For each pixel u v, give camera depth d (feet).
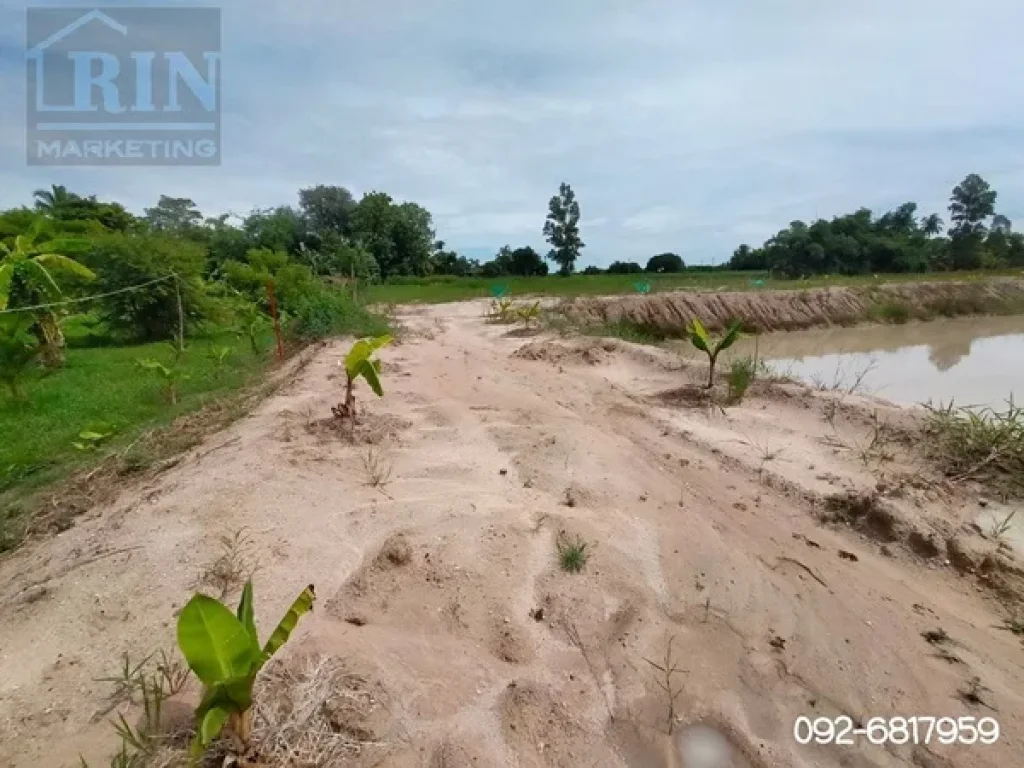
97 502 16.35
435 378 27.89
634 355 31.71
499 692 8.99
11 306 35.32
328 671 8.77
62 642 9.69
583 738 8.41
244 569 11.40
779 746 8.42
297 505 14.05
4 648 9.64
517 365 31.17
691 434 19.81
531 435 19.47
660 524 13.99
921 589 12.07
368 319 44.29
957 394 34.63
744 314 74.28
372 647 9.54
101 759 7.56
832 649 10.18
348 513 13.80
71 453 21.29
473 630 10.22
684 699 9.12
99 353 44.19
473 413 21.97
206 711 6.58
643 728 8.63
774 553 13.03
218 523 13.10
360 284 82.94
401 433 19.52
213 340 50.03
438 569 11.65
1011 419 18.47
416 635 10.00
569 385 26.55
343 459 16.96
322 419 20.44
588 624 10.55
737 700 9.15
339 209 139.54
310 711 8.04
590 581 11.69
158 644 9.50
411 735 8.07
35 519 15.66
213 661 6.78
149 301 48.70
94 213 97.45
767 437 19.60
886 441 18.78
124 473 18.17
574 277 137.59
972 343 59.88
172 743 7.61
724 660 9.92
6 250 35.70
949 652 10.19
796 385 24.27
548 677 9.39
